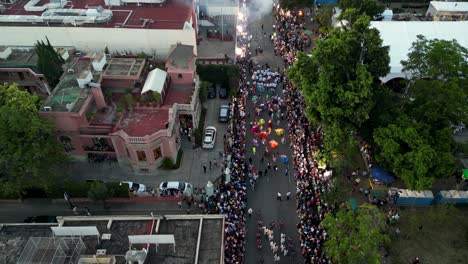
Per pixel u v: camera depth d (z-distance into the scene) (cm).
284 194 5428
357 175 5656
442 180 5588
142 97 5897
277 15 9269
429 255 4722
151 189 5525
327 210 4934
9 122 4762
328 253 4075
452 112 5056
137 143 5394
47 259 3534
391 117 5231
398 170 4997
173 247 3759
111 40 6962
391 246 4797
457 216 5156
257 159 5928
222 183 5412
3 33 6931
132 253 3469
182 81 6372
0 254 3788
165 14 7325
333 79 5184
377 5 8069
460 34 7212
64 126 5516
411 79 5594
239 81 7169
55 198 5425
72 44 7050
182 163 5938
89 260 3444
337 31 5544
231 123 6391
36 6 7556
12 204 5441
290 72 5884
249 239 4881
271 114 6575
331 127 5203
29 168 4838
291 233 4934
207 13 8419
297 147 5838
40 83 6638
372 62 5244
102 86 6228
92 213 5275
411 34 7206
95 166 5897
